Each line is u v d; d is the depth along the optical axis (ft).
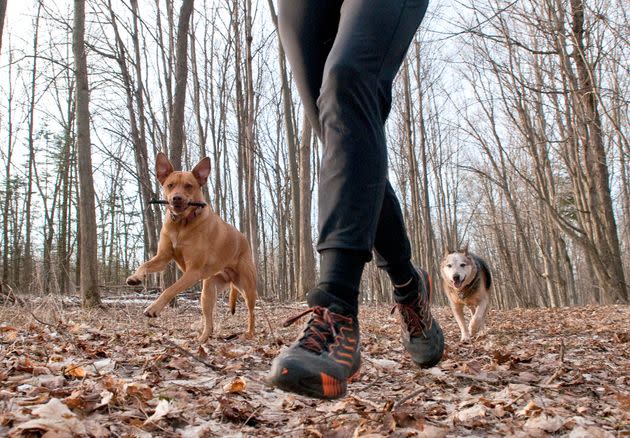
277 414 7.10
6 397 6.39
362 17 4.80
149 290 51.93
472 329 22.33
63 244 86.48
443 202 113.60
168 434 5.74
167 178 19.45
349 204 4.61
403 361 12.57
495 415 6.84
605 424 6.18
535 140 70.49
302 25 5.74
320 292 4.71
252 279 21.03
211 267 19.17
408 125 81.92
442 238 121.70
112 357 11.60
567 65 42.80
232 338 20.12
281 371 4.20
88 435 5.11
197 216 18.76
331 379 4.33
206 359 12.28
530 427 5.99
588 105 50.39
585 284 177.37
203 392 8.24
